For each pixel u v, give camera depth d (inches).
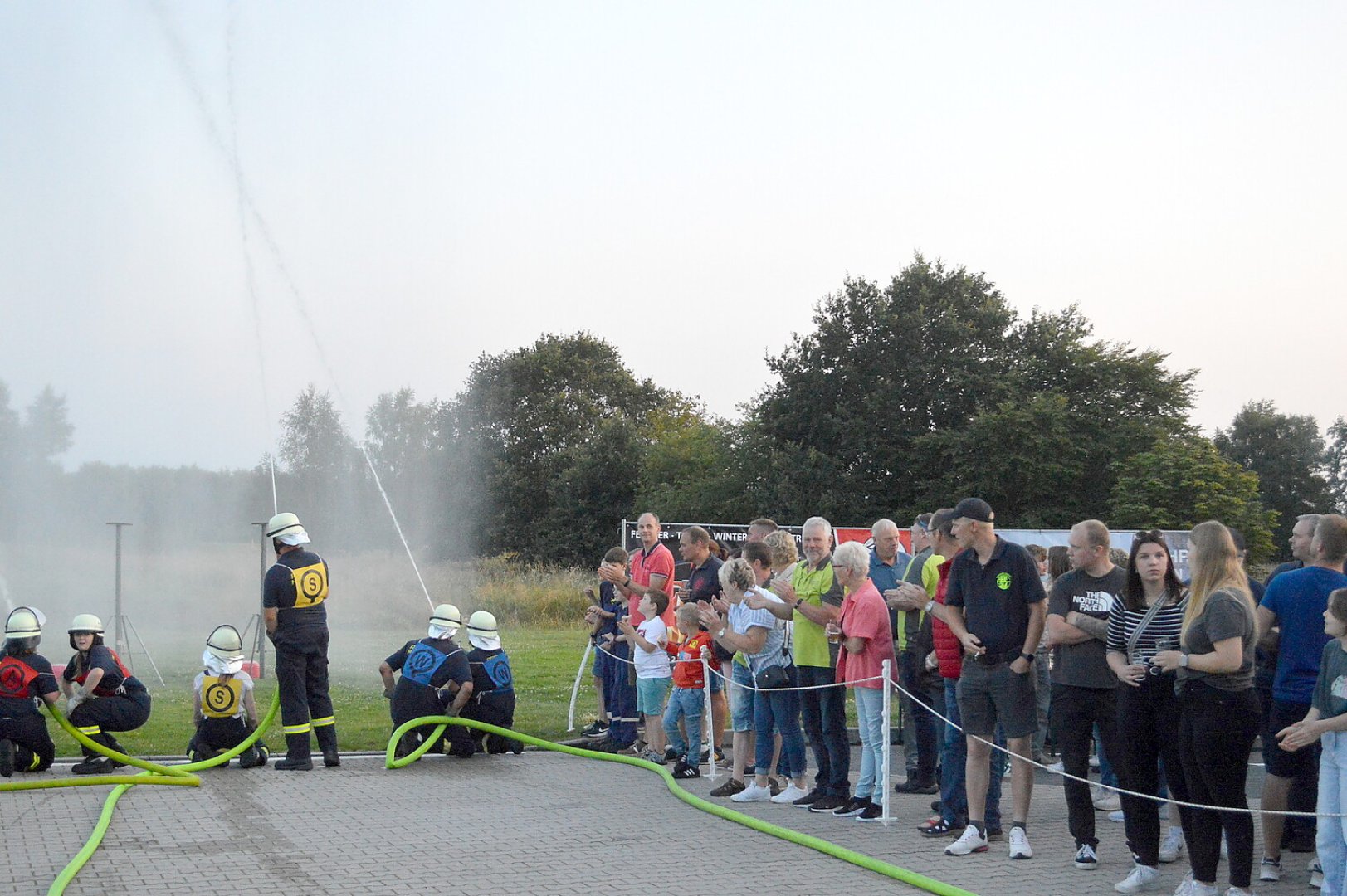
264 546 692.1
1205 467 1736.0
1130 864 282.4
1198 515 1707.7
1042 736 446.3
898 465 1916.8
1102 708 276.8
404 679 439.2
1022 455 1785.2
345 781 390.9
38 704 397.7
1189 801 249.8
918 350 1948.8
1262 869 266.2
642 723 460.1
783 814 339.3
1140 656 262.4
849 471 1951.3
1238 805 243.1
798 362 2021.4
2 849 286.5
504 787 381.4
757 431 2057.1
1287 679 268.8
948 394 1925.4
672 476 2546.8
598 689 510.9
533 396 3024.1
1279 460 3282.5
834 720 344.2
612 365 3211.1
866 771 335.9
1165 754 260.4
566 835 307.6
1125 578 275.9
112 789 360.8
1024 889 257.0
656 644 425.4
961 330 1926.7
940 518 330.3
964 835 292.4
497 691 452.4
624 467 2635.3
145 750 451.5
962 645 297.6
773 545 383.2
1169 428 1881.2
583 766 427.8
